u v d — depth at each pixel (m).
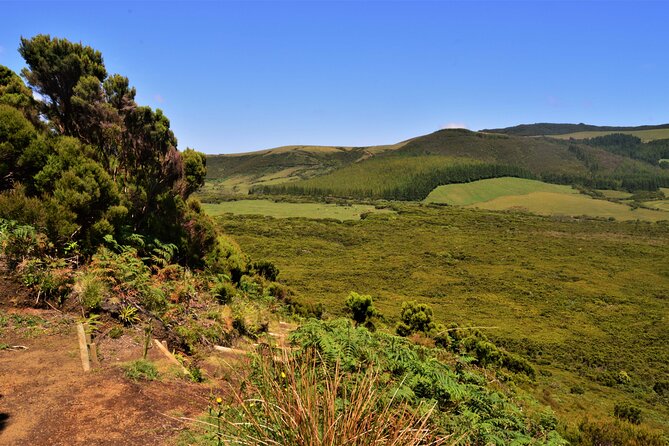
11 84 7.96
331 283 64.56
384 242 106.31
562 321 50.69
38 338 3.89
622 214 163.25
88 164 6.56
